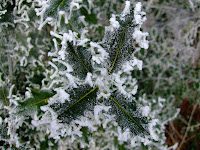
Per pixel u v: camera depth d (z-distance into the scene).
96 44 0.17
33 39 0.24
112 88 0.18
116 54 0.17
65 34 0.17
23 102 0.18
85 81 0.17
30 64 0.25
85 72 0.18
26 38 0.23
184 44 0.32
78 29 0.21
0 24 0.22
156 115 0.29
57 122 0.17
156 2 0.31
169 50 0.32
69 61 0.17
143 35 0.16
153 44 0.32
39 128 0.24
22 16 0.22
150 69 0.32
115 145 0.26
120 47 0.17
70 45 0.17
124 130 0.17
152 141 0.26
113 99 0.18
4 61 0.24
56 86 0.19
